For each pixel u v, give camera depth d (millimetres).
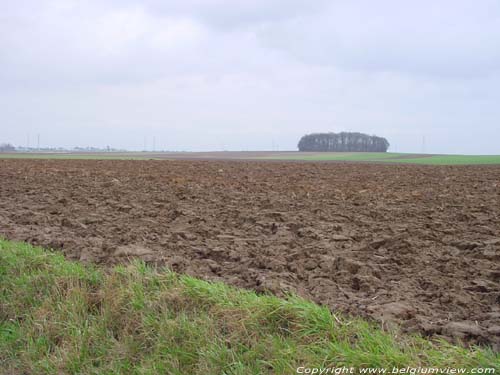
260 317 4883
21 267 6887
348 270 6926
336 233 9711
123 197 15461
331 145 139250
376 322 4777
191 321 5133
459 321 4973
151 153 119688
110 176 24906
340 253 7914
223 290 5465
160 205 13547
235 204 14062
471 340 4438
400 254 7977
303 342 4500
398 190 19266
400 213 12570
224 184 20938
